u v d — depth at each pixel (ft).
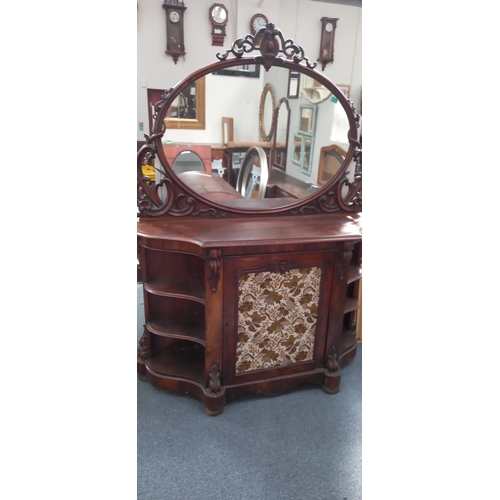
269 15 8.90
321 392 6.18
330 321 5.84
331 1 9.11
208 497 4.44
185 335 5.71
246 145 5.78
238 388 5.74
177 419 5.55
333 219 6.13
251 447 5.11
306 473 4.76
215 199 5.87
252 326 5.49
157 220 5.68
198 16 8.48
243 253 5.04
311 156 5.99
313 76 5.57
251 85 5.50
